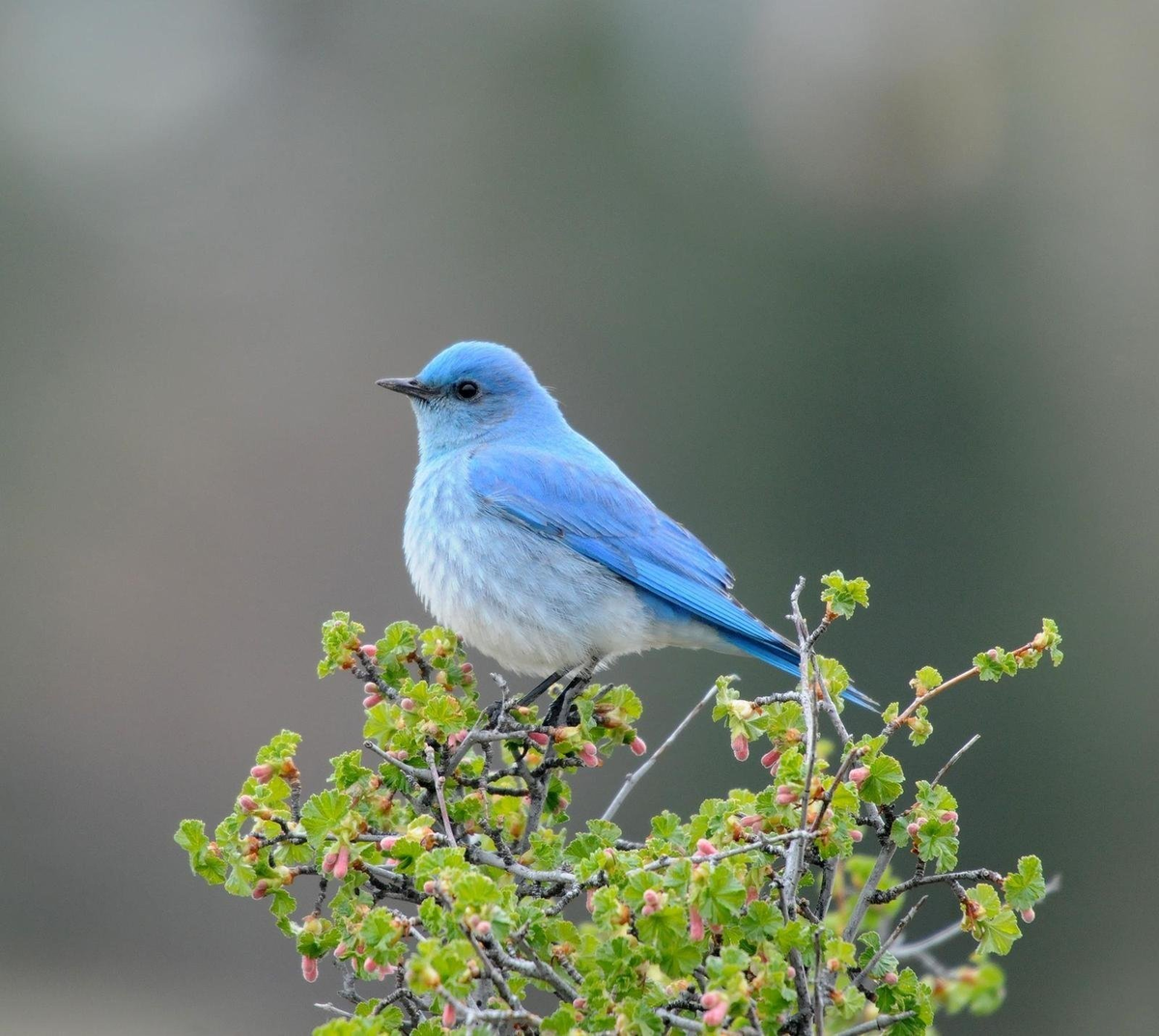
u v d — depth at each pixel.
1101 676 15.66
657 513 9.58
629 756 15.20
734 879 4.92
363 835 5.62
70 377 17.59
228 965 14.74
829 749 6.31
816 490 17.25
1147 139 17.70
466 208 18.70
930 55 17.92
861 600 5.85
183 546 16.95
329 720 16.16
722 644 9.51
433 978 4.68
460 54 19.38
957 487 16.89
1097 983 14.02
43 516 16.91
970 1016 13.73
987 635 16.19
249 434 17.52
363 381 17.92
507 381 10.02
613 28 18.95
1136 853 14.66
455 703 6.07
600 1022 4.87
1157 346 16.95
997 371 17.19
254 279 18.30
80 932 15.05
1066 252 17.56
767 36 18.47
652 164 18.58
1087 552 16.41
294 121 19.19
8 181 18.34
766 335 17.77
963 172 17.80
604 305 18.19
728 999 4.73
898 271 17.73
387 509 17.33
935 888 12.98
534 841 6.18
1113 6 18.06
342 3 19.56
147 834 15.67
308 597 16.86
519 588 9.30
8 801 15.69
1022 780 15.07
